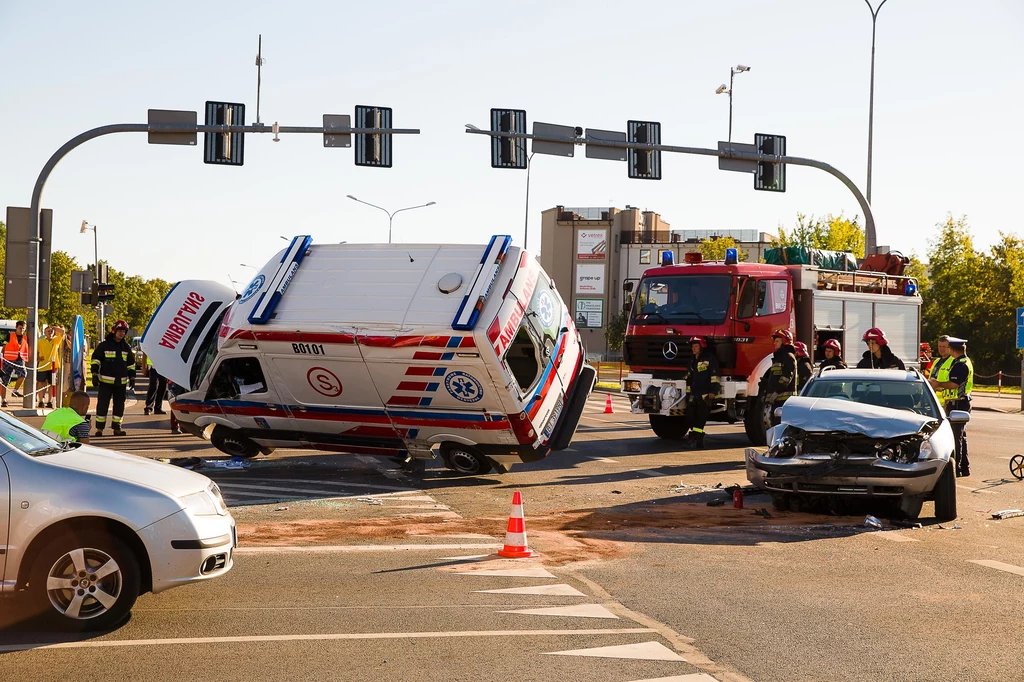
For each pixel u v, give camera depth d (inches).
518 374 605.3
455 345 555.8
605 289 4094.5
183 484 293.0
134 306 6722.4
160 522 277.7
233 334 600.4
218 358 618.8
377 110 1050.1
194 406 643.5
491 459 606.5
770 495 546.3
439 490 567.5
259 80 1217.4
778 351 757.3
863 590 344.2
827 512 509.0
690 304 824.3
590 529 453.1
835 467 475.2
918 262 3038.9
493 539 422.6
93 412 1021.8
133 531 276.5
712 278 817.5
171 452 705.0
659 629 288.8
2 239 3710.6
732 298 806.5
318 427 623.8
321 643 269.1
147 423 936.3
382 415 600.4
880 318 938.1
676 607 315.6
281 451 736.3
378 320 575.2
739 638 281.6
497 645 270.2
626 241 4126.5
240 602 311.1
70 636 271.7
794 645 275.4
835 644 277.1
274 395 618.8
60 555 273.1
